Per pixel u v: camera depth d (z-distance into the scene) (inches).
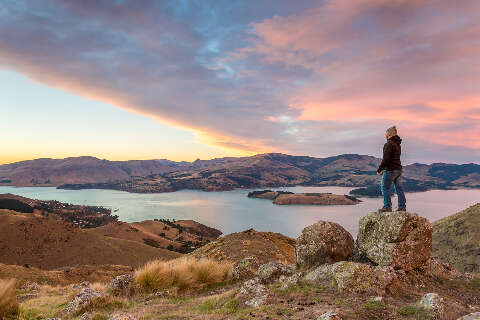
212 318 281.3
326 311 267.9
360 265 360.8
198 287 533.3
